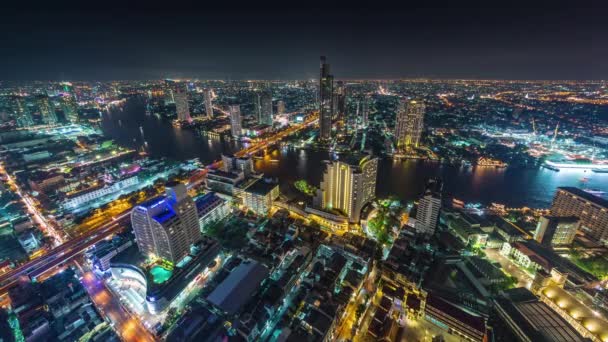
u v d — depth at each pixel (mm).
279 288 151750
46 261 193625
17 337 136000
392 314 143625
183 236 174625
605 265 177375
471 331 127812
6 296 163125
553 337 119312
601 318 134750
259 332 133375
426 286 159375
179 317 148750
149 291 150375
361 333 138750
